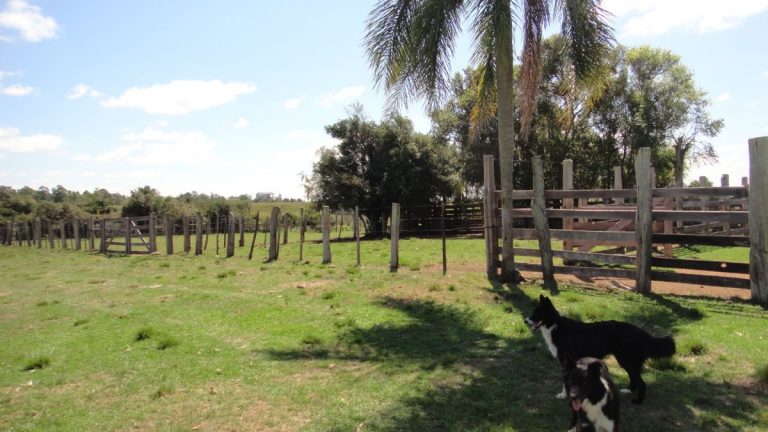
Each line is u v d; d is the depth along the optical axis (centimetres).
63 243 3353
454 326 863
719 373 600
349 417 516
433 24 1175
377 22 1238
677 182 3969
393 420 502
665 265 1031
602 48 1196
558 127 3281
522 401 539
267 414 534
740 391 546
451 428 478
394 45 1236
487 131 3353
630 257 1088
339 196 3494
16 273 2031
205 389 614
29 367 733
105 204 6881
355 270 1516
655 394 544
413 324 892
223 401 574
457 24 1228
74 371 709
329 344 795
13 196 6594
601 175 3656
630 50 3572
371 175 3578
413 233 3450
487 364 664
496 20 1099
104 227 2884
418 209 3550
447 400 548
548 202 2877
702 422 475
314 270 1599
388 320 928
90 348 825
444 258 1409
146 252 2622
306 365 693
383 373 648
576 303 966
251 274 1594
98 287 1518
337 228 5216
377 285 1253
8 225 4353
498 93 1228
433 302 1052
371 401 555
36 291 1510
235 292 1291
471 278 1297
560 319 589
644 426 471
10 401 604
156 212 5691
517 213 1266
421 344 774
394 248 1524
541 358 678
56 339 900
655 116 3472
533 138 3388
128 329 948
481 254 1891
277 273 1581
